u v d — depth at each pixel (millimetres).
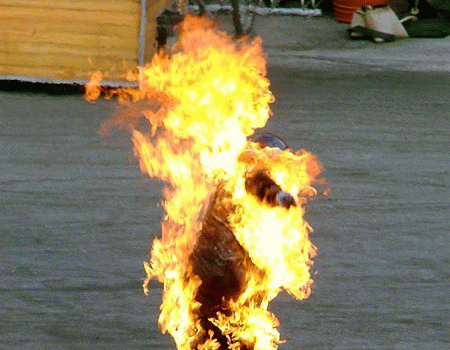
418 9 43125
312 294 15578
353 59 36125
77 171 21938
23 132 24969
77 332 14039
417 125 27391
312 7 44062
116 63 29375
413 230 18969
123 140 24531
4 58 29500
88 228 18328
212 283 10984
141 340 13812
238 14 38062
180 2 32188
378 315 14984
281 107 28375
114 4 28922
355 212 19859
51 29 29234
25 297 15164
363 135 26078
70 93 29266
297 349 13711
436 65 35656
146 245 17516
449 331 14531
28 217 18797
